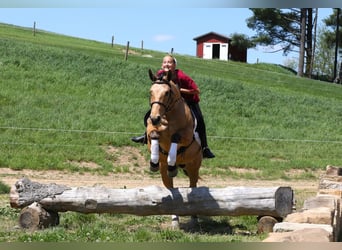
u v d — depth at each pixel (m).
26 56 32.25
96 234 8.45
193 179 9.95
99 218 10.30
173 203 9.08
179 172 18.48
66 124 22.28
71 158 19.02
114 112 25.11
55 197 9.25
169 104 8.63
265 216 9.02
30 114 22.89
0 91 25.31
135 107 26.48
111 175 17.97
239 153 21.73
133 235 8.51
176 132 8.78
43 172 17.58
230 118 27.17
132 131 22.72
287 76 50.19
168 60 9.43
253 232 9.52
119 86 30.00
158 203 9.09
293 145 24.03
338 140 26.08
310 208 8.33
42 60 32.22
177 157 9.16
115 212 9.23
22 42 36.84
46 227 9.21
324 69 66.38
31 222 9.10
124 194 9.20
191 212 9.08
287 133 25.88
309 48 61.12
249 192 8.98
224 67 49.66
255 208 8.91
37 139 20.33
